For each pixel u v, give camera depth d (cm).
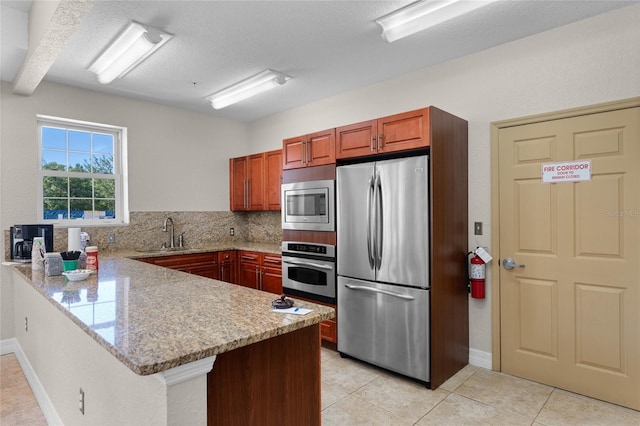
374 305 289
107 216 408
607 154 239
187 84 366
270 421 143
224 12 235
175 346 109
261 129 506
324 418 221
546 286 265
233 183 503
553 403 238
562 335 258
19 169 337
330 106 411
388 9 232
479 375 281
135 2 222
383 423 216
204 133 480
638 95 228
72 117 369
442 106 317
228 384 131
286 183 372
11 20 261
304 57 304
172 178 448
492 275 289
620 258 236
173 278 225
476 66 297
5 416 229
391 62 316
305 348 155
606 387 240
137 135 418
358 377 279
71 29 219
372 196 289
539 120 266
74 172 385
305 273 350
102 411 147
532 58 269
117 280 218
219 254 435
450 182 279
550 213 263
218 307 156
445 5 219
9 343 329
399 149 275
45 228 292
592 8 234
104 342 115
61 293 183
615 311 237
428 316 256
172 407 102
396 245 274
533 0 224
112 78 323
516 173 278
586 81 247
